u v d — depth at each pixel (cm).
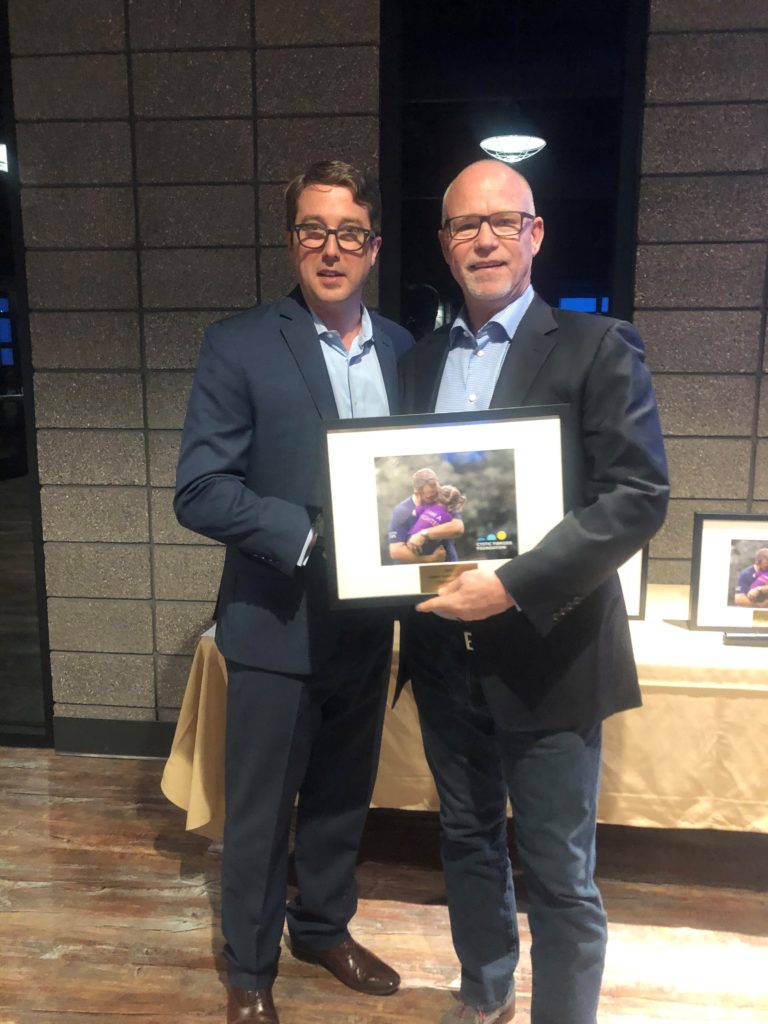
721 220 212
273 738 139
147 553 248
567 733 125
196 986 162
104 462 244
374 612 146
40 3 222
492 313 129
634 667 131
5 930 178
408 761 186
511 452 119
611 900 188
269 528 126
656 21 206
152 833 216
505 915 147
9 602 410
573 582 115
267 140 223
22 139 230
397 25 218
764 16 203
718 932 177
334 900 162
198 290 232
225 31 219
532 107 223
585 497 124
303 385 134
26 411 245
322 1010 157
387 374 145
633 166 217
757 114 207
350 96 219
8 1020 154
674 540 229
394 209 227
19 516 593
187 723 190
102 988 162
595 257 228
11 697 297
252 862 144
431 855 208
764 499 223
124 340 237
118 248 233
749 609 182
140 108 225
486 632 124
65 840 213
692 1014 155
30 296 238
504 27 219
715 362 219
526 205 123
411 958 172
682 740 175
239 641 138
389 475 121
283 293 229
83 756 261
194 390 136
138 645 254
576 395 120
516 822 132
